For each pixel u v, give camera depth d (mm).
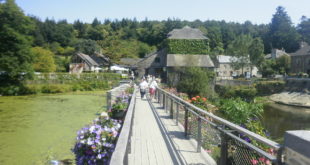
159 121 8594
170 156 4883
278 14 84188
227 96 33531
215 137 4660
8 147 8156
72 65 54344
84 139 4496
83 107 17609
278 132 16203
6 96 26547
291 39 79812
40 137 9414
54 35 91500
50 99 23328
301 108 29953
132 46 88812
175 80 33406
